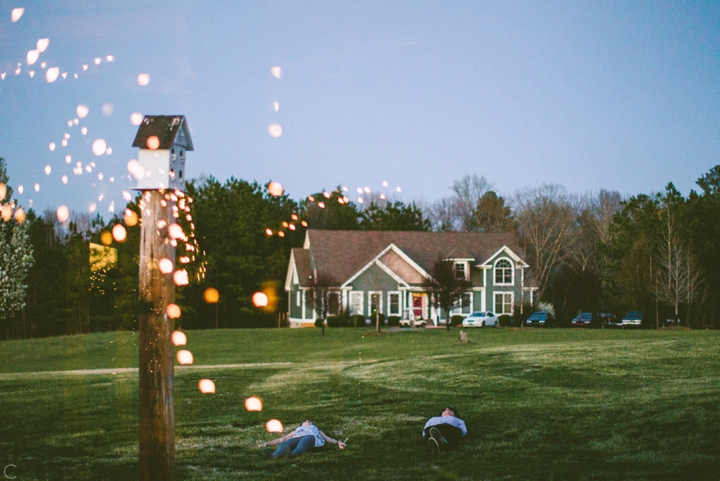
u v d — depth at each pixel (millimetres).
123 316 27734
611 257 48062
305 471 6844
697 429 7852
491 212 63312
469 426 8703
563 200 60875
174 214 5594
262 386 12492
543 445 7668
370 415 9508
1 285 27047
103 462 7070
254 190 56031
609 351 15820
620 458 6992
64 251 33375
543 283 53531
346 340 27672
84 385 12438
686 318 42844
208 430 8688
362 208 59344
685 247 42000
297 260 43656
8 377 13867
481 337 27234
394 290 41781
